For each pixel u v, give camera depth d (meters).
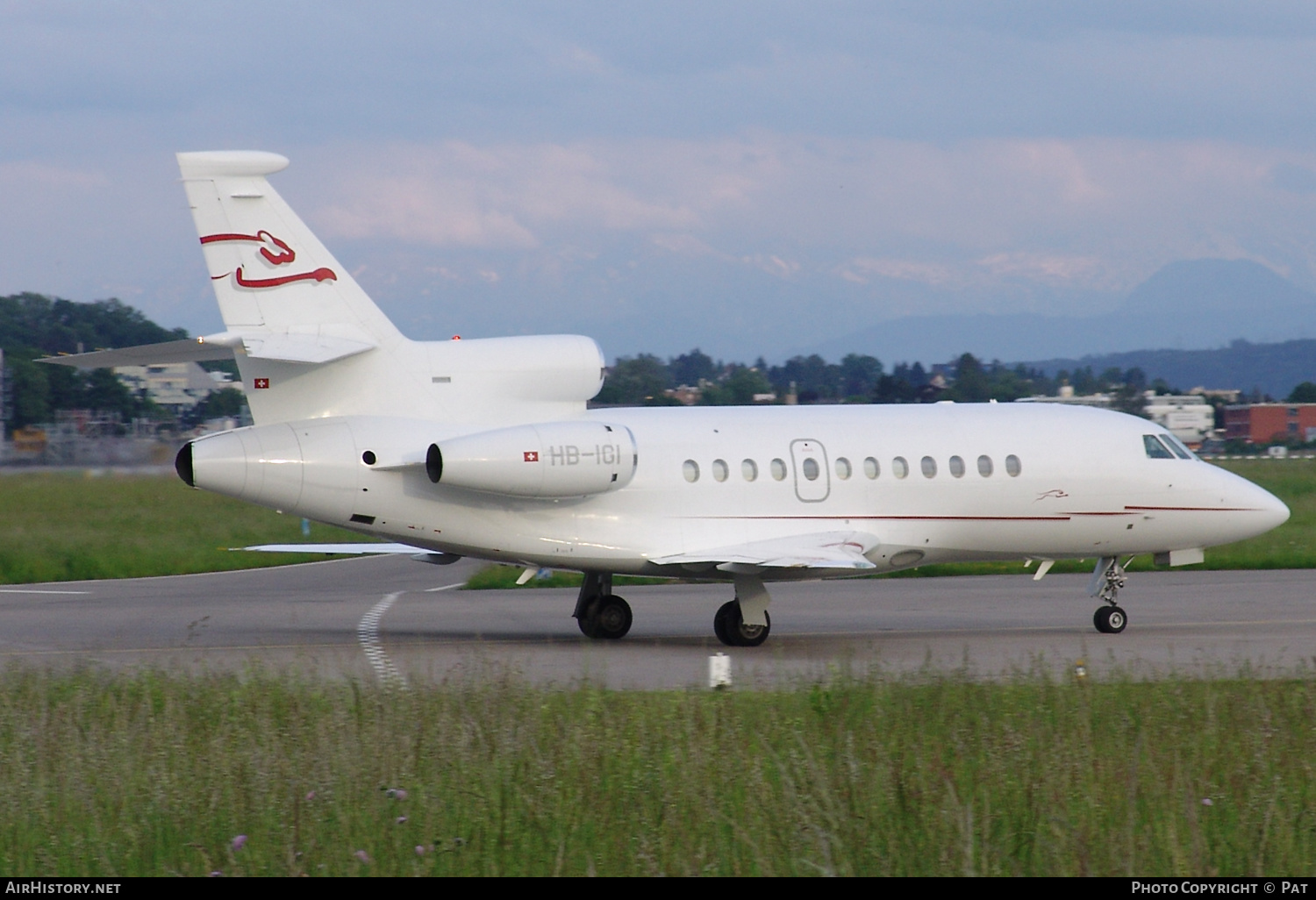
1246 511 74.19
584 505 64.25
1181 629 70.69
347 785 32.16
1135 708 42.09
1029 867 28.69
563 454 61.56
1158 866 28.53
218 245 59.91
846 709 41.41
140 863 29.33
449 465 59.69
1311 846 30.02
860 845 28.66
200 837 30.28
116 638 68.25
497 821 30.66
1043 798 31.39
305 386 61.44
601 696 44.03
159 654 61.78
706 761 33.94
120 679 48.09
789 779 30.67
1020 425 72.06
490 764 34.47
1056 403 76.06
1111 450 72.38
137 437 168.12
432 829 30.25
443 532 63.06
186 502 149.62
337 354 57.84
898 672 52.53
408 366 62.91
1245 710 41.12
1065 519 71.69
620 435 63.12
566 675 54.34
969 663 57.47
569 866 28.64
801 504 67.31
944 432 70.62
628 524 64.75
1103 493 72.06
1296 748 37.12
